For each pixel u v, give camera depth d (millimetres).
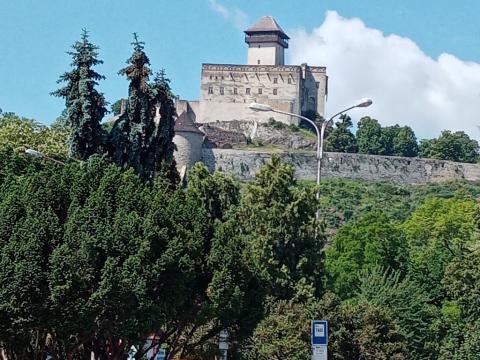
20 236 46531
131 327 47469
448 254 127375
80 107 78562
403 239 122688
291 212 76062
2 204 48781
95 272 47031
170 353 54438
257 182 78125
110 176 51312
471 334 90250
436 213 167750
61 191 50562
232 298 52625
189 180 83875
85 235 47344
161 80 81750
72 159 67812
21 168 64938
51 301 45625
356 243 118750
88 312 46188
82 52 79500
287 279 73500
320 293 76750
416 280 110625
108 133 81750
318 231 77312
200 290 53281
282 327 64875
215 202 82375
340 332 70438
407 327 87500
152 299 49219
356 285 109875
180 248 49844
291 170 78000
